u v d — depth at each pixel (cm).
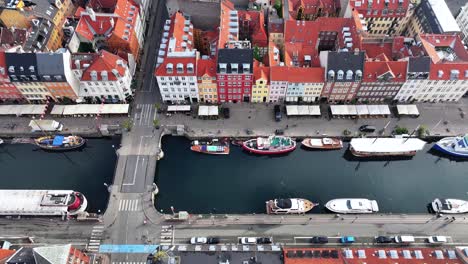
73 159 13738
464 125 14062
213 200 12556
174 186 12900
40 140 13738
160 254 9481
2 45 14088
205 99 14662
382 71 13400
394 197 12669
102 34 15250
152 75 15675
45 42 14762
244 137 13825
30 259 9062
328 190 12838
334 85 13762
